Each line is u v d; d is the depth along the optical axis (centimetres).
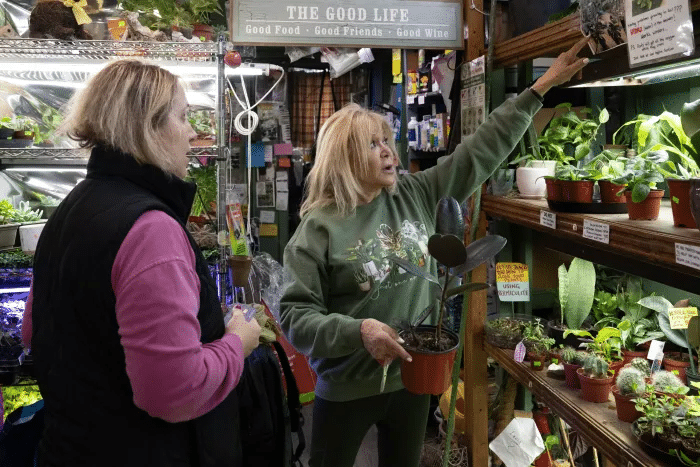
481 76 211
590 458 226
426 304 183
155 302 104
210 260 255
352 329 146
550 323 204
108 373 112
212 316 123
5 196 306
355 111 174
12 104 280
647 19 130
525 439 202
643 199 136
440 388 143
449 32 224
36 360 117
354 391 176
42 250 119
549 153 209
